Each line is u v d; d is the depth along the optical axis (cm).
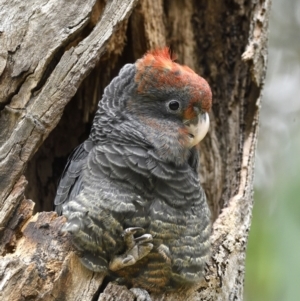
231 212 932
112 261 771
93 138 863
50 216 762
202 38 1166
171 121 858
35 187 1134
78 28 834
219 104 1125
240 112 1078
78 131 1146
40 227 749
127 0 865
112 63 1098
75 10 845
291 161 1145
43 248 735
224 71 1131
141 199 784
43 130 783
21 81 809
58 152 1143
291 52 1655
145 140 820
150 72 859
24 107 798
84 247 749
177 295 826
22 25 829
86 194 772
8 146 766
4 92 802
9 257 712
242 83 1090
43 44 821
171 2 1173
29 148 774
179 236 805
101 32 838
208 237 844
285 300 995
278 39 1667
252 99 1055
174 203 805
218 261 863
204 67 1154
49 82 798
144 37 1102
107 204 761
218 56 1145
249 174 995
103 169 793
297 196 1073
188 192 827
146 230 786
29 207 760
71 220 753
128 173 788
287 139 1523
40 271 716
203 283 841
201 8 1170
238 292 879
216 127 1121
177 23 1174
